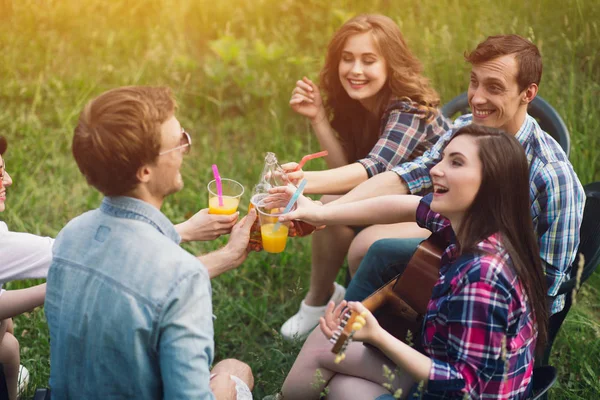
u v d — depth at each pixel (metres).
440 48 4.94
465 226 2.07
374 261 2.78
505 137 2.03
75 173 4.51
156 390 1.84
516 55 2.50
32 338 3.27
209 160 4.62
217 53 5.30
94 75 5.37
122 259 1.79
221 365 2.37
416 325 2.36
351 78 3.23
